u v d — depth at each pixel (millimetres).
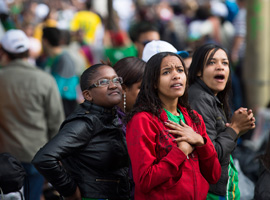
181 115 4371
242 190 5723
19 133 6883
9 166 4957
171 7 20797
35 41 12047
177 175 4078
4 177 4895
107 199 4371
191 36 14281
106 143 4402
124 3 20266
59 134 4305
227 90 5152
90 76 4504
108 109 4520
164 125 4180
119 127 4504
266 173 4863
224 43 14602
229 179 4867
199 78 5039
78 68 9797
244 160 7301
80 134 4289
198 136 4129
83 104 4543
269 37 10672
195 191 4074
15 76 6914
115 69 5062
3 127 6887
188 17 18234
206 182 4234
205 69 4961
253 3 10578
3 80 6902
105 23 14664
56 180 4227
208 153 4191
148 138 4047
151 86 4219
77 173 4383
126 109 5098
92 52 11328
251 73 10805
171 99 4289
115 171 4465
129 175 4645
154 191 4039
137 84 5012
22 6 16078
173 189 4020
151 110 4168
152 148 4055
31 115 6902
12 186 4945
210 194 4742
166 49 5539
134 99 5039
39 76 6980
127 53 10812
